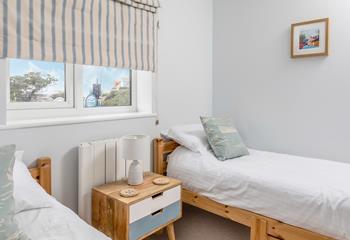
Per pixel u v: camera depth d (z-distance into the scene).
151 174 2.24
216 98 3.21
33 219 1.14
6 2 1.53
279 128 2.77
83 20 1.89
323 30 2.43
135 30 2.26
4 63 1.57
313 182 1.79
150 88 2.50
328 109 2.46
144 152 1.99
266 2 2.78
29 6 1.62
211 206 2.14
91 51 1.95
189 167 2.28
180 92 2.80
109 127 2.15
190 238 2.21
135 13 2.25
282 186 1.79
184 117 2.87
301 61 2.59
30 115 1.87
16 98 1.82
